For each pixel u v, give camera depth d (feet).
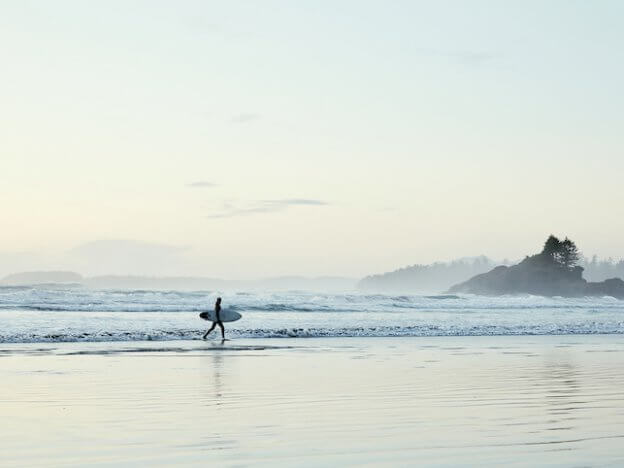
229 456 25.64
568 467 23.70
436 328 124.06
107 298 215.10
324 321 147.02
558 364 68.23
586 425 32.81
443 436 29.81
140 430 31.30
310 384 50.57
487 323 152.97
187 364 65.98
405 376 56.54
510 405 39.93
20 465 24.12
